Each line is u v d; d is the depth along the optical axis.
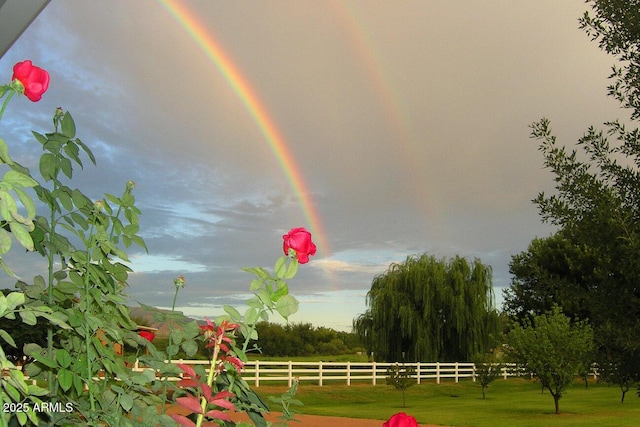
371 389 23.81
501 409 18.14
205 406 1.75
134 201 2.09
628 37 3.88
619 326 3.79
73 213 1.92
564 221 3.91
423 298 28.38
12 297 1.33
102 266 2.00
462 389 26.36
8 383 1.32
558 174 3.99
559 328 16.78
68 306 2.05
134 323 2.04
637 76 3.84
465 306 28.36
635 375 3.89
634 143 3.92
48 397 1.73
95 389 1.82
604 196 3.79
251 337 1.96
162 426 1.79
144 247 2.13
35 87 1.54
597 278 4.02
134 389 1.87
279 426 2.07
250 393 1.95
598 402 20.42
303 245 1.98
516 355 17.42
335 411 16.55
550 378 16.72
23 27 2.53
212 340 1.94
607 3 3.88
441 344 28.56
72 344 1.91
